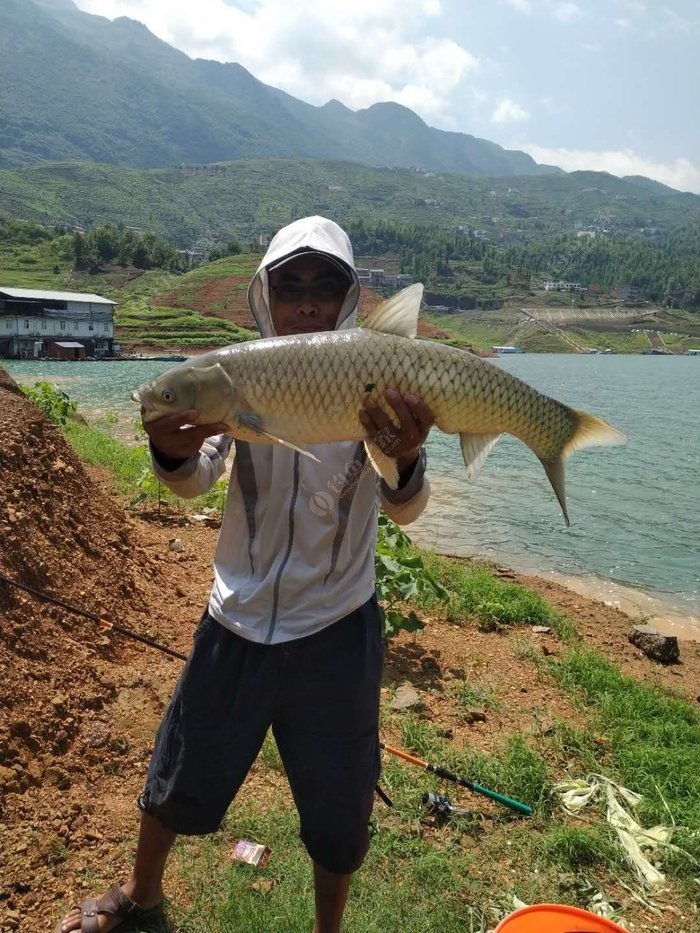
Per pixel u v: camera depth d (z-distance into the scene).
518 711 5.47
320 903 2.81
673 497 15.95
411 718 5.14
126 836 3.62
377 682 2.76
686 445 23.92
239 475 2.75
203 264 144.12
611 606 9.09
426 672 5.95
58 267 126.38
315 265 2.92
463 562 10.18
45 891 3.24
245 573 2.77
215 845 3.66
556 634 7.28
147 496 9.79
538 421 2.96
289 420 2.60
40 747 3.90
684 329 170.38
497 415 2.85
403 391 2.65
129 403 29.56
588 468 19.55
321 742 2.66
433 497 15.06
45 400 14.99
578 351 150.12
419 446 2.70
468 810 4.20
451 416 2.77
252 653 2.67
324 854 2.67
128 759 4.14
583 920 3.08
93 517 6.48
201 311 98.81
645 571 10.73
